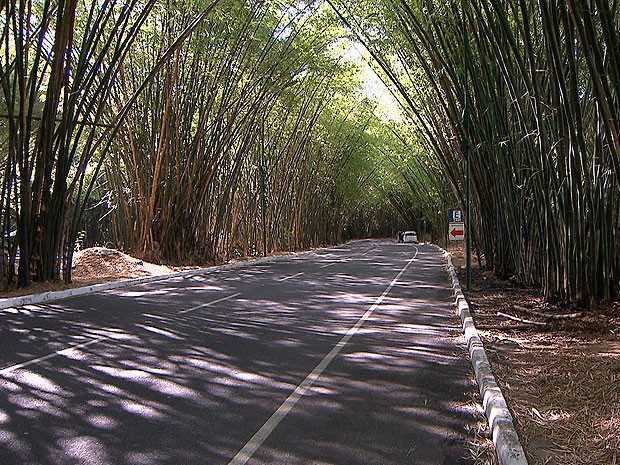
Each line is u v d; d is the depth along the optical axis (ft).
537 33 34.76
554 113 30.66
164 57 51.08
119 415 16.39
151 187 69.77
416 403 17.53
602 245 30.09
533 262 41.16
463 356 23.81
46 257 47.11
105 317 33.22
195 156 71.51
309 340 26.99
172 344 25.85
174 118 68.85
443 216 127.54
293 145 111.65
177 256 72.54
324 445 14.16
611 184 29.58
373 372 21.22
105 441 14.42
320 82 94.53
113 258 63.21
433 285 51.98
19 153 43.83
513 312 32.76
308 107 107.34
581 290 30.32
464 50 42.42
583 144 28.30
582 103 31.24
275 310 36.35
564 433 14.40
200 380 20.04
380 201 253.03
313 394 18.51
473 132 47.37
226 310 36.22
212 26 60.90
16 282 44.80
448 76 48.16
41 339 26.78
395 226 280.51
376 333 28.81
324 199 156.87
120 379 20.07
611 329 26.32
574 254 30.32
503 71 34.88
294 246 129.18
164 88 65.62
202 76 68.18
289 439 14.57
